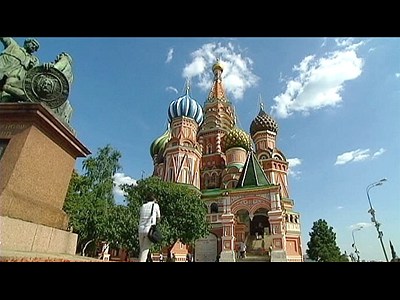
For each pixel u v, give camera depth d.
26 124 6.28
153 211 6.76
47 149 6.70
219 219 40.72
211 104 63.41
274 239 31.02
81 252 26.52
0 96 7.07
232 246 32.44
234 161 51.59
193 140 54.25
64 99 7.54
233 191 35.06
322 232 59.56
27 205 5.86
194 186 46.94
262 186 34.03
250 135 58.31
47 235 6.02
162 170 56.94
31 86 7.16
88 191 26.53
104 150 28.39
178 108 58.00
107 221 24.58
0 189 5.53
